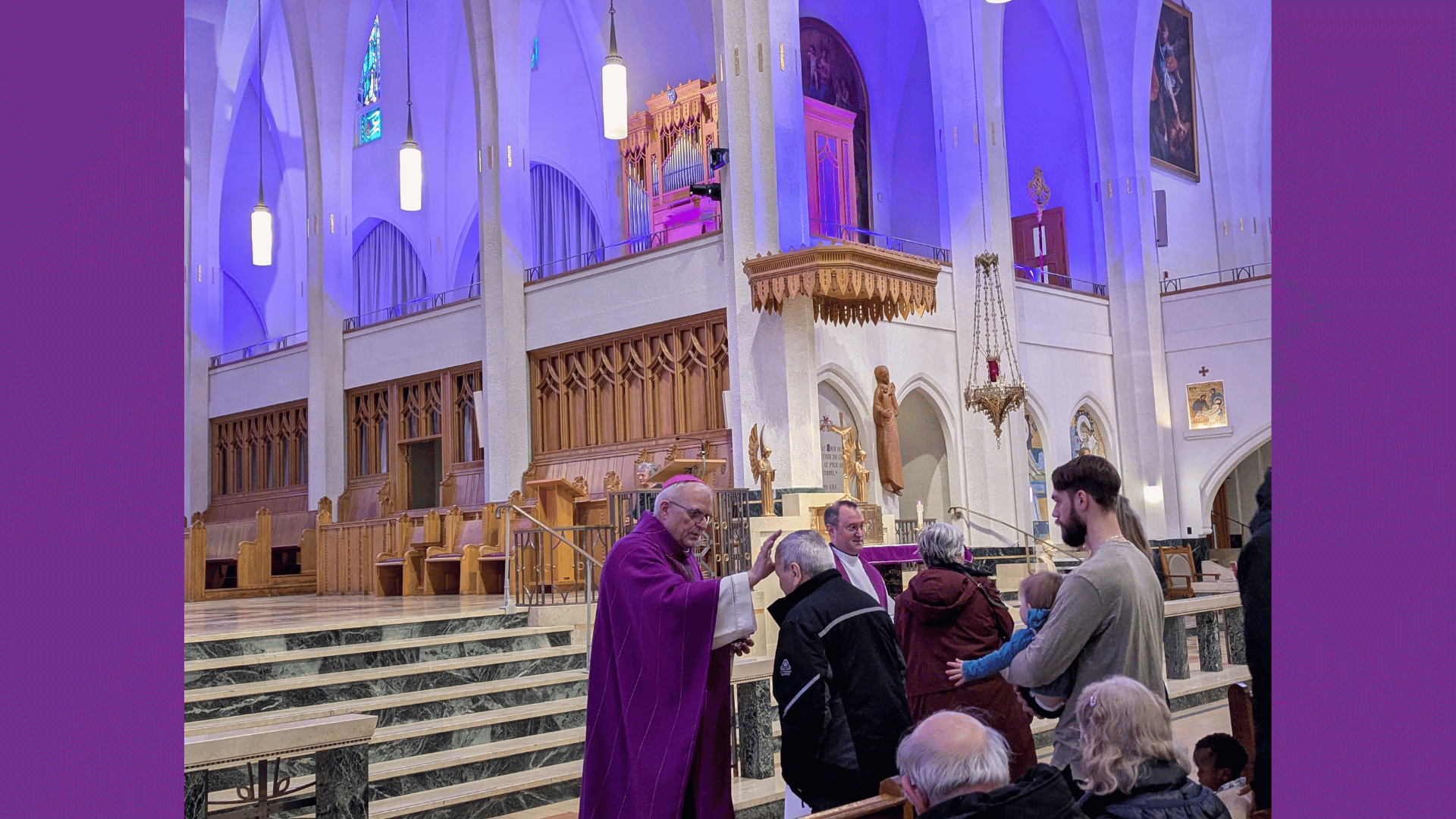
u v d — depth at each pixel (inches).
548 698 369.7
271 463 924.6
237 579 789.2
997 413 663.8
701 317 655.8
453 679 362.0
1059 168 935.7
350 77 892.0
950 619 205.8
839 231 813.9
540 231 946.1
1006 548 701.3
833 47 885.8
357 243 1093.8
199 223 975.0
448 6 976.9
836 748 179.0
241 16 957.8
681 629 176.7
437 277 992.9
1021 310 798.5
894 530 577.3
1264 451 995.9
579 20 898.1
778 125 607.8
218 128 976.9
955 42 767.1
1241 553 151.3
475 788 290.7
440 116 994.7
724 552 460.1
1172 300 880.9
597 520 622.5
